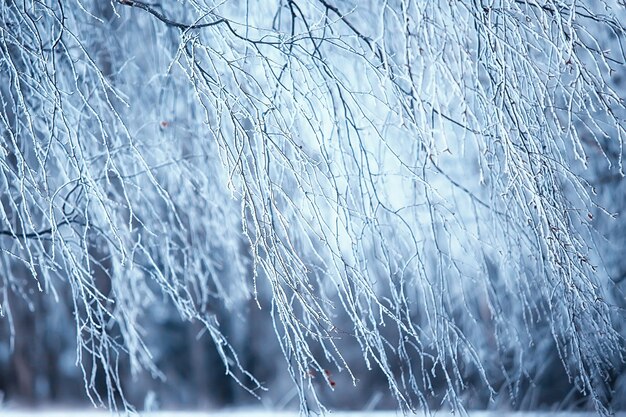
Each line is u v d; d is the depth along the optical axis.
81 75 4.51
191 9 4.56
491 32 3.60
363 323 3.64
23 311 10.82
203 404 11.19
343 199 3.72
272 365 11.34
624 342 4.69
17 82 3.61
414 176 3.83
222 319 10.36
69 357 11.38
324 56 4.27
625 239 5.51
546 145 3.87
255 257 3.27
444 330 4.21
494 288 4.80
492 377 5.79
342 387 9.72
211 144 4.91
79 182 3.86
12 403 11.38
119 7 4.78
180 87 4.93
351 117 3.84
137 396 10.80
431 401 4.55
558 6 3.80
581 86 3.61
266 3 4.50
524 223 4.34
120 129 4.76
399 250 4.44
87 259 3.86
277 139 4.04
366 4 4.59
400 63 4.41
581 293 3.95
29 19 3.69
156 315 11.21
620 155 3.59
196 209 5.16
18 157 3.61
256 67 4.33
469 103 4.12
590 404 5.64
